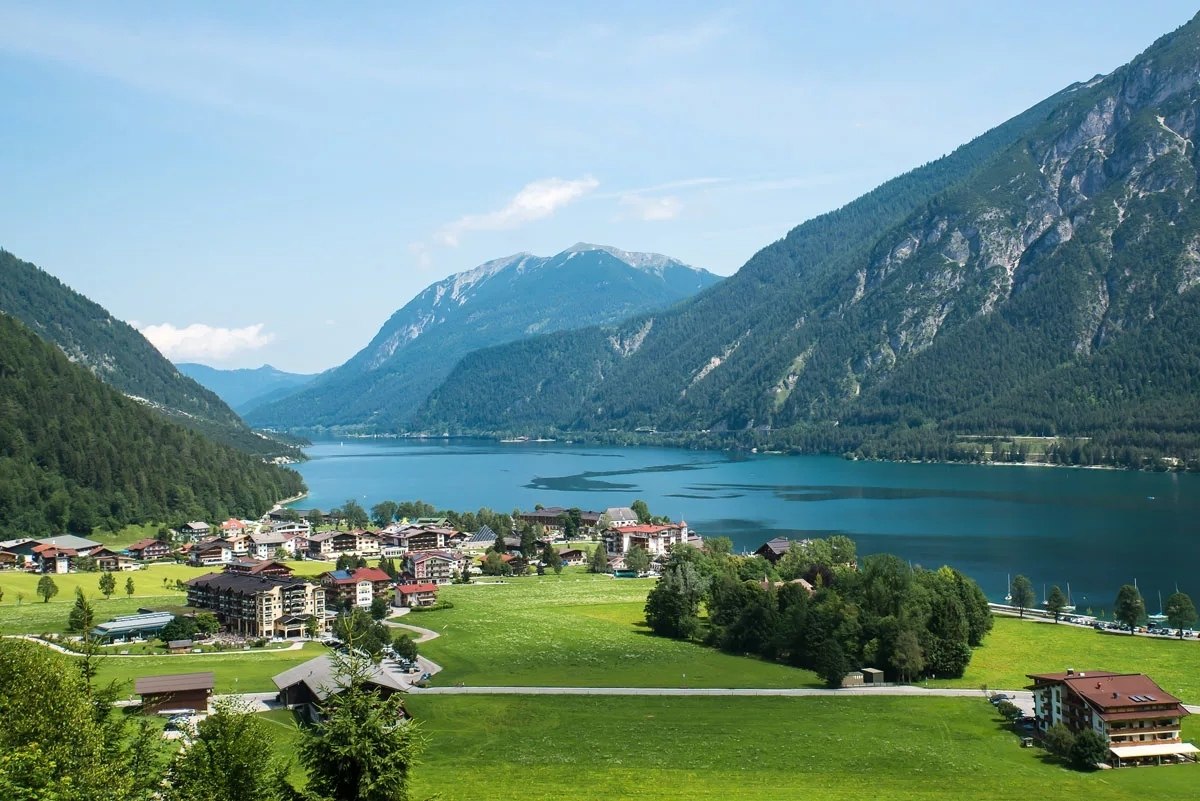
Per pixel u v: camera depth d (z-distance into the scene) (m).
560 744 133.75
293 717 141.12
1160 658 184.38
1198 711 148.88
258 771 76.44
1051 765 128.12
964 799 114.56
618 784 117.81
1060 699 138.00
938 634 175.50
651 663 182.75
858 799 113.69
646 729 141.00
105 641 199.62
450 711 149.88
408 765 68.06
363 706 68.88
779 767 125.00
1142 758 128.75
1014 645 196.12
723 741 135.38
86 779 70.56
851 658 174.00
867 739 136.50
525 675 173.12
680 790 115.94
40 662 84.94
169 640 199.00
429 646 196.38
